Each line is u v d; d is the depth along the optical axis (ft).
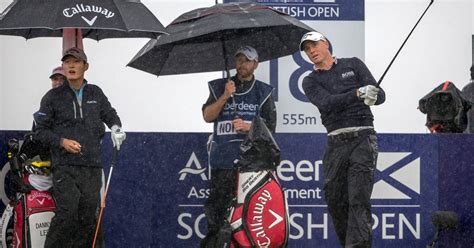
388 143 107.65
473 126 121.08
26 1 95.96
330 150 98.63
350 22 117.70
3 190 107.86
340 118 97.35
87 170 96.48
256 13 101.40
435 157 107.76
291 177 107.96
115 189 107.65
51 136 95.25
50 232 95.76
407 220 107.76
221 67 109.70
